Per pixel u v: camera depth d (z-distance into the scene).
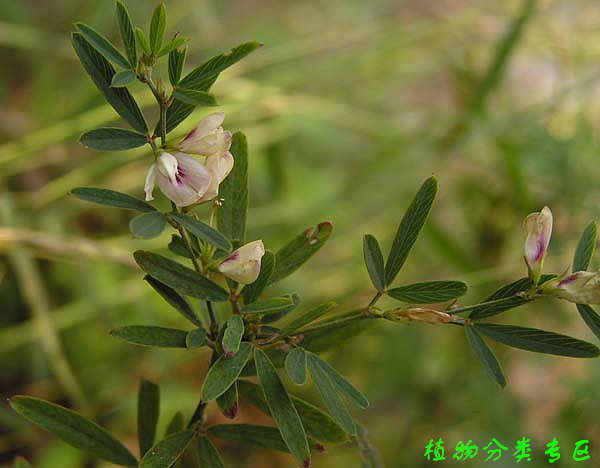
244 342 0.13
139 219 0.12
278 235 0.30
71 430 0.14
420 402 0.26
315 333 0.14
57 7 0.34
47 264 0.28
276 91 0.30
